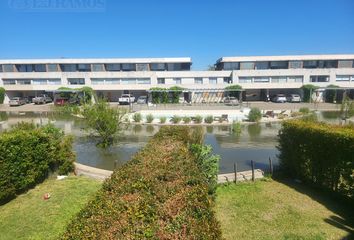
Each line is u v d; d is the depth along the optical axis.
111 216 3.17
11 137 8.00
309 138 8.38
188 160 5.59
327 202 7.29
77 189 8.66
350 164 6.97
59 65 55.22
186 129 11.01
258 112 28.02
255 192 8.08
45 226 6.36
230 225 6.24
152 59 54.53
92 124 15.77
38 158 9.03
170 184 4.18
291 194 7.87
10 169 7.91
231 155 14.70
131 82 51.16
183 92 49.91
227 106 39.69
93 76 51.00
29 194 8.39
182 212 3.21
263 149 16.23
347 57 52.00
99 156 14.53
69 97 46.62
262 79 50.31
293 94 49.91
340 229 5.96
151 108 37.66
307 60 52.81
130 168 5.00
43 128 10.88
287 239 5.64
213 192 7.36
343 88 45.41
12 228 6.32
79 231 2.93
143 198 3.62
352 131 7.37
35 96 52.94
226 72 50.75
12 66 55.09
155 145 7.30
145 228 2.87
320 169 8.02
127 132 22.42
